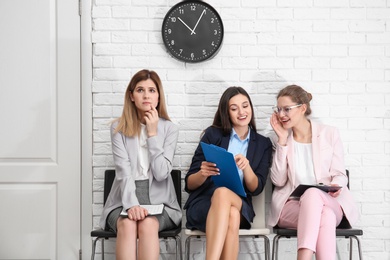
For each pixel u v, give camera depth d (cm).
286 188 297
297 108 294
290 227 288
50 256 331
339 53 336
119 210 279
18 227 331
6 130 333
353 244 334
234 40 334
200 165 299
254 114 332
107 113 333
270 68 335
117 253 262
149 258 258
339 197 287
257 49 335
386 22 335
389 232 334
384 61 335
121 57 332
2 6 333
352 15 336
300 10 335
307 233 249
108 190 308
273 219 293
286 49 335
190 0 330
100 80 332
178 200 307
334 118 335
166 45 329
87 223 331
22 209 332
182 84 333
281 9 335
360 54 336
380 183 335
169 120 304
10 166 332
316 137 300
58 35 334
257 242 333
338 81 335
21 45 333
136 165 289
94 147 332
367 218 334
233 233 261
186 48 330
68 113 333
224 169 266
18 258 330
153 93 293
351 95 335
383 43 335
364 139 335
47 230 331
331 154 297
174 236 276
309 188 267
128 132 291
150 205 280
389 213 334
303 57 335
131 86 295
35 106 334
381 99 335
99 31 333
